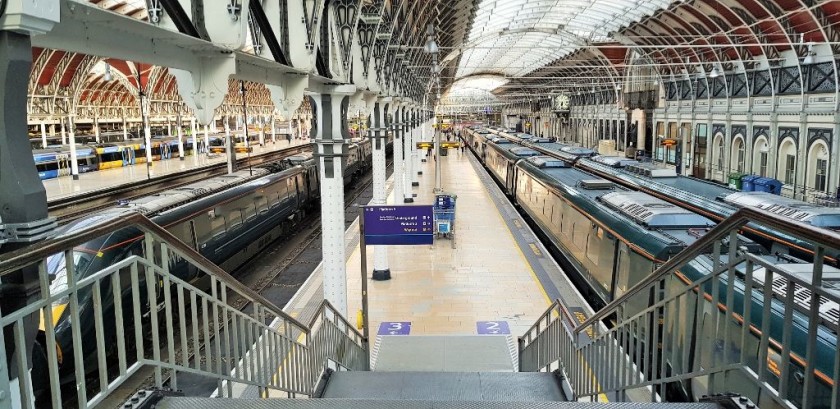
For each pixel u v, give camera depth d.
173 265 13.15
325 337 8.70
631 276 11.59
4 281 2.84
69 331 9.40
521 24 36.97
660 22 31.53
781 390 3.12
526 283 16.36
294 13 7.51
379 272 16.77
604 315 6.35
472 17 31.14
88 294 9.95
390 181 42.00
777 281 7.17
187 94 5.67
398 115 23.95
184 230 14.20
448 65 48.31
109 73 35.56
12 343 2.83
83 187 33.34
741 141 32.59
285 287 17.19
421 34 25.91
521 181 28.50
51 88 34.28
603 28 35.75
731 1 25.55
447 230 20.30
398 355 11.88
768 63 28.84
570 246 17.56
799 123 26.95
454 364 11.40
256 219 19.72
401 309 14.50
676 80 40.34
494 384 8.36
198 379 10.29
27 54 2.93
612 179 22.58
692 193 16.80
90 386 10.16
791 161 27.98
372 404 4.01
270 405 3.94
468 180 39.53
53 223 3.09
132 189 34.41
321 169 11.01
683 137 40.19
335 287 11.30
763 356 3.28
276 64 6.95
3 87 2.83
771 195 13.99
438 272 17.47
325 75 9.38
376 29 12.15
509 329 13.16
